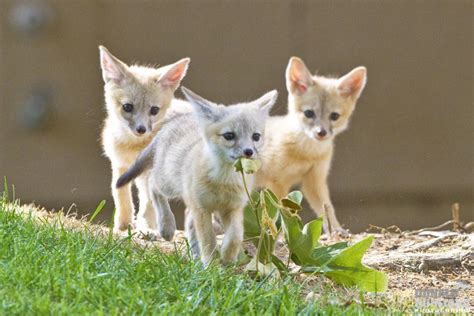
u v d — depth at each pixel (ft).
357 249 28.27
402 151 61.31
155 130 39.91
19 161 59.67
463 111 61.62
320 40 61.11
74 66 60.70
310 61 61.16
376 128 61.36
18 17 60.49
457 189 61.36
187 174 30.99
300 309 25.30
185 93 31.60
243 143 30.45
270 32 61.11
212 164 30.30
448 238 35.65
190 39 60.95
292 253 29.17
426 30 61.46
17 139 59.88
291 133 43.91
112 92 40.32
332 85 46.09
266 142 43.65
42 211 35.04
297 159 43.91
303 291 27.84
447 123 61.67
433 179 61.36
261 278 27.91
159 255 28.35
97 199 58.90
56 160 59.62
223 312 24.27
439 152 61.62
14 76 60.44
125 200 38.60
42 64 60.59
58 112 60.13
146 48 60.90
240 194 30.40
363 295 28.17
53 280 24.40
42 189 59.36
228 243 29.86
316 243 29.45
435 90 61.62
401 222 60.18
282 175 43.91
